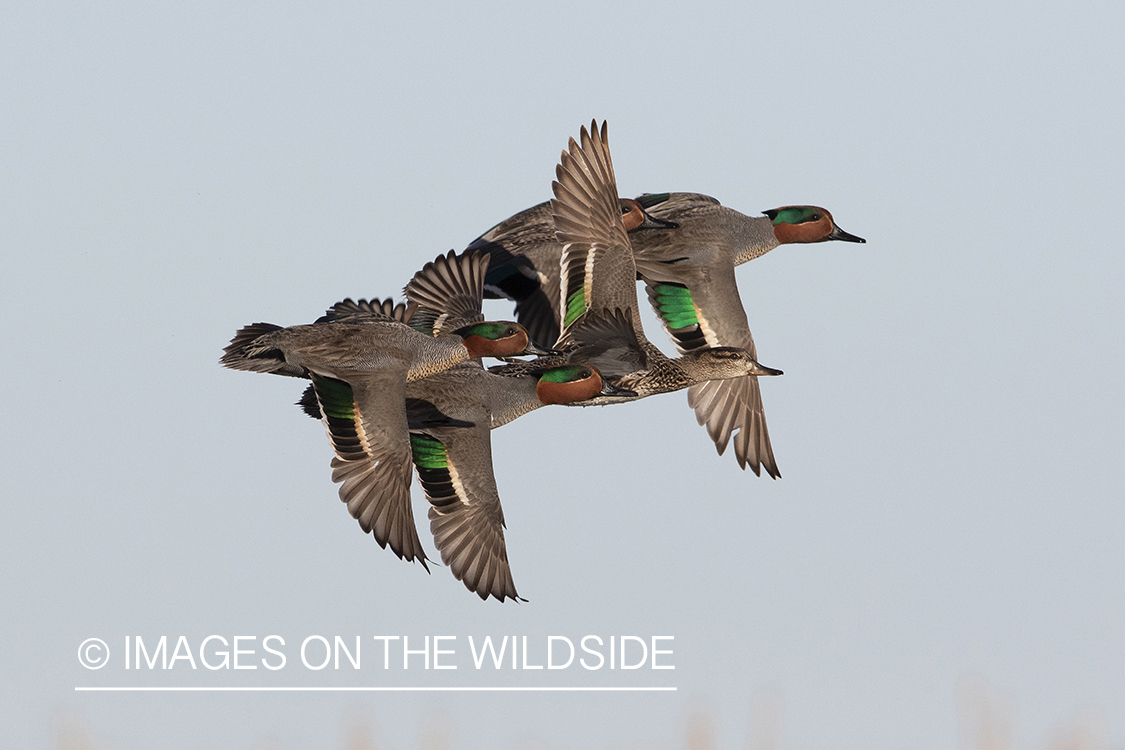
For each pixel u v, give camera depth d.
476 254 17.33
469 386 16.12
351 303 16.45
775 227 20.17
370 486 14.23
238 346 14.86
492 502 15.69
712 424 19.92
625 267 16.81
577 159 16.67
